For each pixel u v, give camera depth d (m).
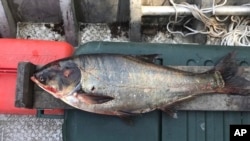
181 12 1.34
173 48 1.19
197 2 1.35
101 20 1.43
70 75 1.09
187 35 1.42
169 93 1.10
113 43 1.19
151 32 1.45
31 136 1.41
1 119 1.41
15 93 1.13
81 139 1.13
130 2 1.31
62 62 1.10
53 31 1.45
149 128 1.14
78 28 1.44
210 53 1.19
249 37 1.42
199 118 1.15
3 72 1.21
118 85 1.09
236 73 1.13
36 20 1.44
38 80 1.10
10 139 1.41
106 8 1.39
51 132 1.42
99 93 1.09
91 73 1.09
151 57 1.12
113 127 1.13
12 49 1.22
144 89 1.10
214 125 1.15
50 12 1.41
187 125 1.14
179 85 1.10
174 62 1.18
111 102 1.09
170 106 1.12
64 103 1.13
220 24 1.41
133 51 1.18
